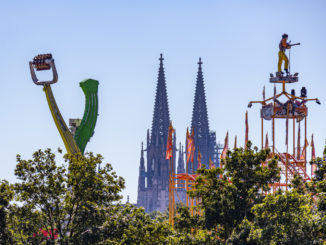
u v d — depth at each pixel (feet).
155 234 454.40
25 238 440.04
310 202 404.16
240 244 387.14
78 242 414.41
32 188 430.20
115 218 444.96
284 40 559.38
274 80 565.12
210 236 443.73
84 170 437.17
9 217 430.61
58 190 435.12
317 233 375.25
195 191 458.50
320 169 426.51
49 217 436.35
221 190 442.09
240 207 430.20
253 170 439.22
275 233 367.45
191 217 462.60
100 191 437.17
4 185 433.89
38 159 442.09
